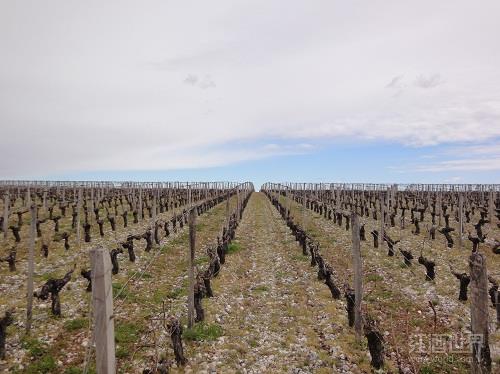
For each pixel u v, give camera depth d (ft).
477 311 27.58
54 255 91.81
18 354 44.45
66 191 253.85
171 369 41.50
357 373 40.60
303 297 66.08
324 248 104.58
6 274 76.33
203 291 56.95
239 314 58.70
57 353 44.88
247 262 93.56
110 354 24.50
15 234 104.12
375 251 97.91
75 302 60.75
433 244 104.47
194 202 231.09
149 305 59.88
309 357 44.52
